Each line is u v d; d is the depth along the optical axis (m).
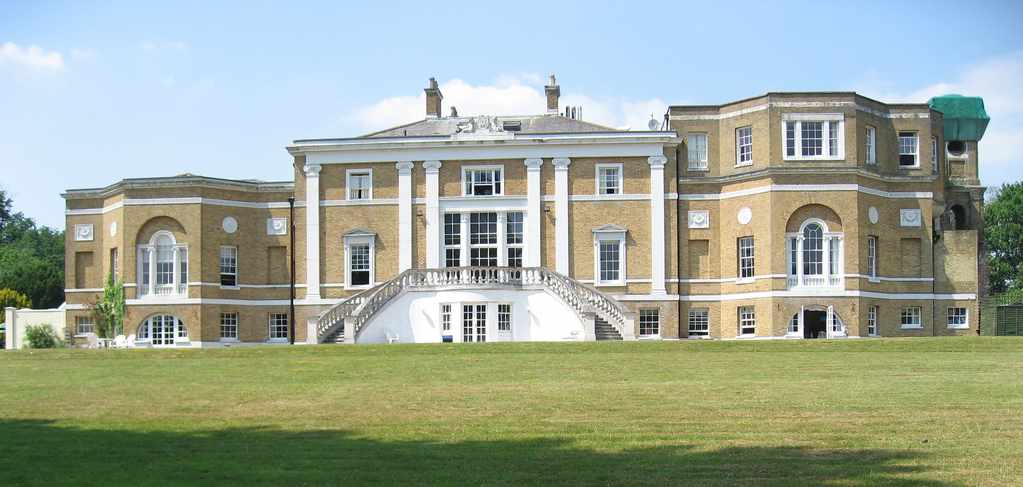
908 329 57.97
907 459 18.98
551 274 53.78
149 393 28.36
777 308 55.38
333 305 56.94
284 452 20.23
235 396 27.72
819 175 55.66
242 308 59.62
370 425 23.17
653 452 19.98
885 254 57.56
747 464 18.81
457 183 58.59
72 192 62.25
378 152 58.94
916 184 58.34
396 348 39.06
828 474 17.94
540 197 58.28
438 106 65.06
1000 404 24.77
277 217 60.16
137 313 58.41
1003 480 17.34
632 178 58.38
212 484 17.69
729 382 29.45
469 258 58.44
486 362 34.84
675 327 57.53
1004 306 58.97
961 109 63.88
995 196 116.56
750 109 58.19
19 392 28.83
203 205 58.56
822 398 26.03
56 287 93.56
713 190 58.59
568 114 72.31
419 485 17.53
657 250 57.97
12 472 18.62
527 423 23.16
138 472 18.55
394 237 58.62
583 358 35.78
